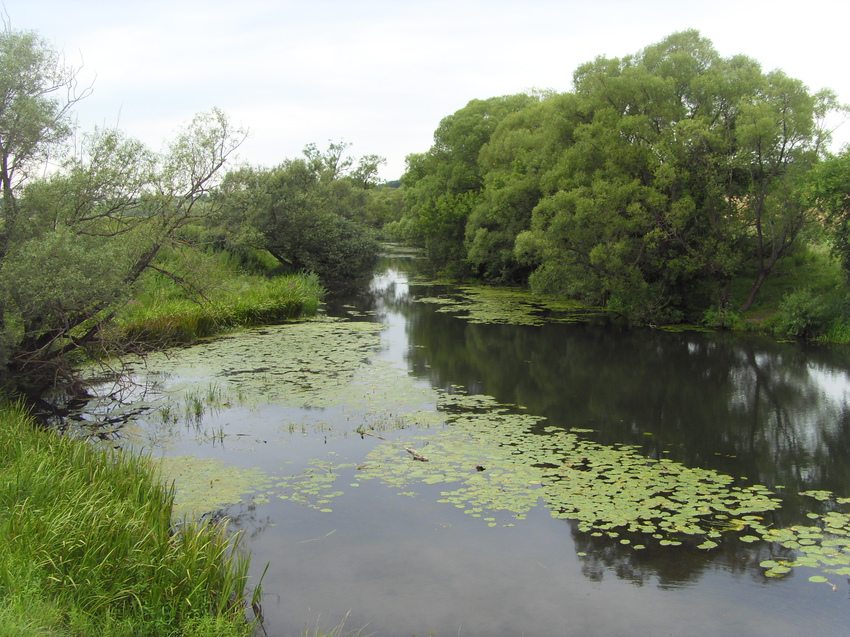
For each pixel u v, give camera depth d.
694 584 5.71
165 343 15.20
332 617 5.16
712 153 19.03
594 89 21.58
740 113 19.20
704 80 19.78
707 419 10.70
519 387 12.82
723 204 19.47
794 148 18.80
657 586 5.68
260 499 7.29
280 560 6.03
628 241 20.03
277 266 30.92
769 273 21.55
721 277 19.98
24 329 9.63
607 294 24.89
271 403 11.17
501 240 31.23
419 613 5.23
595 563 6.03
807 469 8.41
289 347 16.09
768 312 19.80
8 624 3.66
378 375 13.39
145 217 10.98
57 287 8.41
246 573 5.36
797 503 7.31
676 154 19.34
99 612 4.40
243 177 12.20
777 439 9.67
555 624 5.11
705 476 8.09
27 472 5.99
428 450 8.90
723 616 5.23
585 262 21.11
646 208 19.64
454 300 27.84
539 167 28.53
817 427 10.29
